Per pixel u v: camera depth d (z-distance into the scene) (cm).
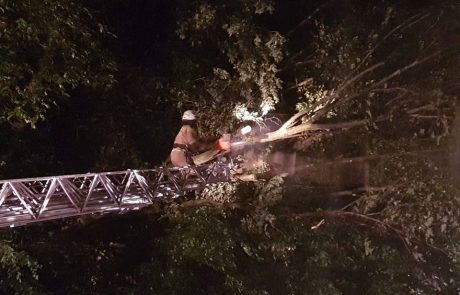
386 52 1268
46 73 798
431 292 1192
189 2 1177
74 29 828
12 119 927
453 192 1127
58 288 984
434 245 1241
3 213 666
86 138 1132
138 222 1166
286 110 1317
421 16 1246
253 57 1122
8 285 838
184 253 1004
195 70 1195
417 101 1220
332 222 1273
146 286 998
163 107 1220
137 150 1132
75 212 723
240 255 1084
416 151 1191
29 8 744
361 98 1215
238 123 1209
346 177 1459
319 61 1225
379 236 1294
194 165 994
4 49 756
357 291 1170
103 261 1085
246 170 1198
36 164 1016
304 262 1138
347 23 1239
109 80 922
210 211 1064
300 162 1387
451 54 1225
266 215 1097
